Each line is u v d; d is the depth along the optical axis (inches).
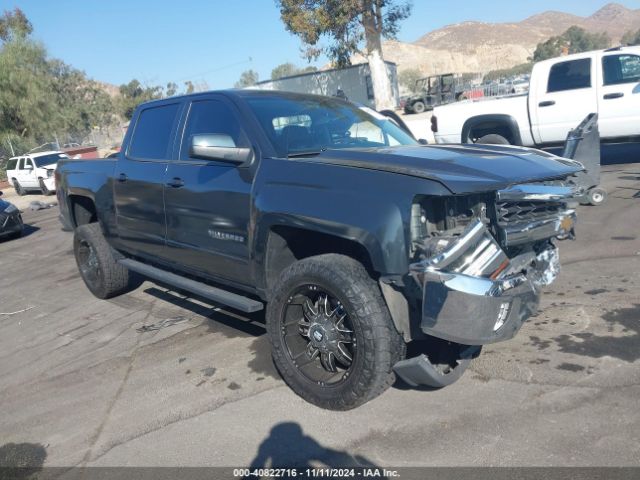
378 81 1179.3
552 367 142.1
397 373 124.9
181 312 216.7
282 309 135.3
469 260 113.0
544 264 138.0
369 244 118.8
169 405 144.7
